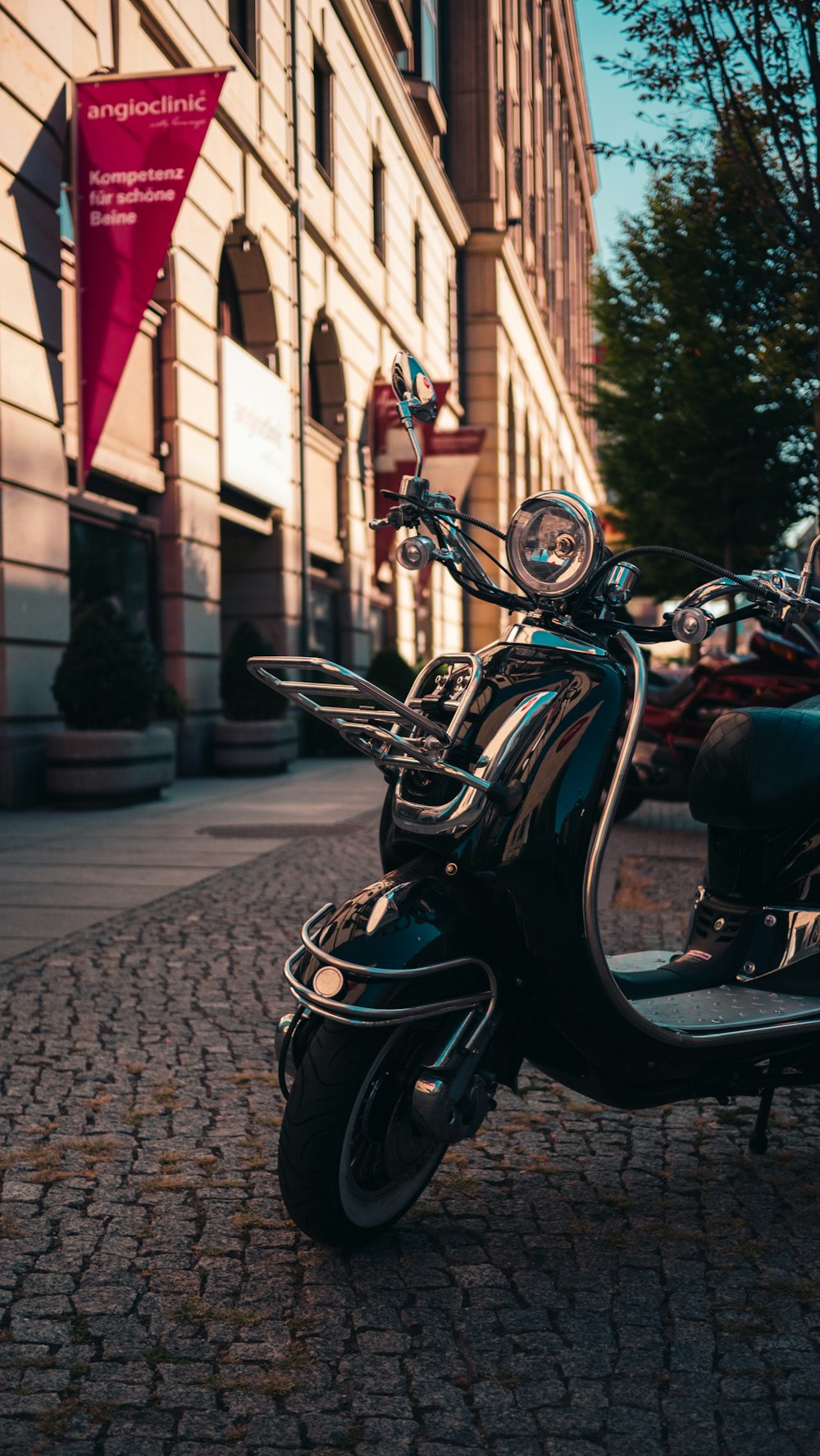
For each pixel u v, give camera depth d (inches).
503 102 1478.8
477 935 105.1
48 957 209.2
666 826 379.6
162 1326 94.2
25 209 416.8
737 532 850.8
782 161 340.2
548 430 1982.0
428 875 105.9
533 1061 116.3
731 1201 118.4
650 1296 99.7
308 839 350.0
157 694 444.8
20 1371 88.1
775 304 663.1
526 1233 111.3
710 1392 86.3
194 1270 103.4
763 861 129.0
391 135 954.1
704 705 333.7
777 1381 87.7
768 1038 114.9
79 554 483.5
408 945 100.4
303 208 724.0
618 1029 108.0
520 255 1628.9
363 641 861.2
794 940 124.2
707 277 730.2
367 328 877.2
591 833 104.3
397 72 936.9
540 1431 81.6
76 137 446.3
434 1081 100.7
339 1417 83.0
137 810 428.5
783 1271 104.1
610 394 884.0
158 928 232.4
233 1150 128.9
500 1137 134.5
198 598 567.8
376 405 886.4
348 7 801.6
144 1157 127.0
